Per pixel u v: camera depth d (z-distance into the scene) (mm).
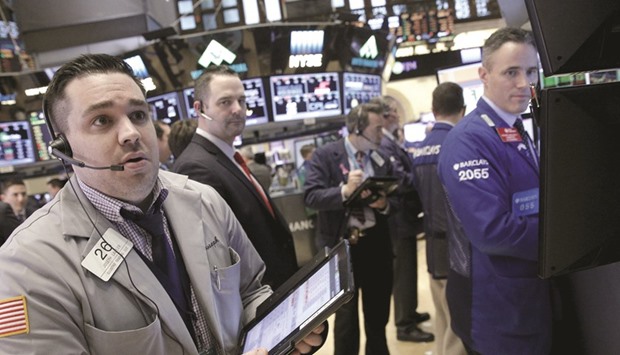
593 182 1081
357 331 2703
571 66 1013
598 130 1057
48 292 961
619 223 1116
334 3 8734
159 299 1059
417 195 3451
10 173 6422
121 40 6793
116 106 1046
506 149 1559
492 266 1567
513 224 1467
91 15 6715
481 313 1600
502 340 1556
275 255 2045
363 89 7012
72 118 1041
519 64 1527
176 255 1176
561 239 1100
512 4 2330
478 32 7281
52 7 6680
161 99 6152
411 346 3453
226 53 6062
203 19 7559
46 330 944
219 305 1201
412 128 5805
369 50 6855
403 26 8734
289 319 1067
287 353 970
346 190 2639
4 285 946
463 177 1544
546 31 989
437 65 8898
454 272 1729
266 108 6402
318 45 6363
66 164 1113
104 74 1056
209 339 1156
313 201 2750
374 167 2953
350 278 978
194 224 1216
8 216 3080
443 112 2762
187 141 2574
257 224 2010
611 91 1049
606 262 1174
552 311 1577
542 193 1086
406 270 3531
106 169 1040
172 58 5957
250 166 3533
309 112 6578
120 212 1080
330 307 955
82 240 1047
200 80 2145
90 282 1015
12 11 6758
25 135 6488
